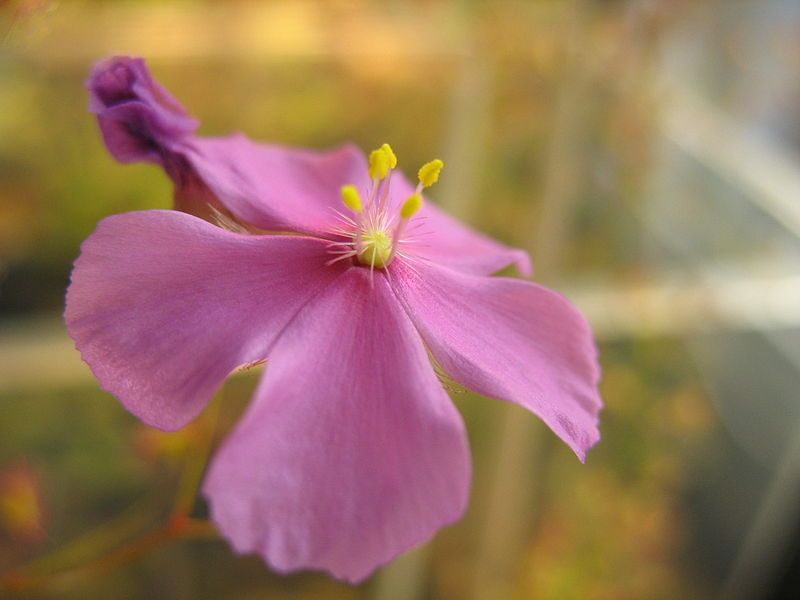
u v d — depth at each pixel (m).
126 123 0.05
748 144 0.15
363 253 0.05
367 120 0.12
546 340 0.05
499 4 0.12
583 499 0.14
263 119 0.11
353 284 0.05
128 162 0.05
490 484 0.13
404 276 0.05
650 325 0.14
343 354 0.05
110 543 0.11
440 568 0.14
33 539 0.10
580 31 0.12
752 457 0.14
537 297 0.05
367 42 0.11
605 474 0.14
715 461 0.14
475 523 0.13
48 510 0.10
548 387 0.05
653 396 0.14
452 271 0.05
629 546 0.14
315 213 0.05
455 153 0.12
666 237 0.15
